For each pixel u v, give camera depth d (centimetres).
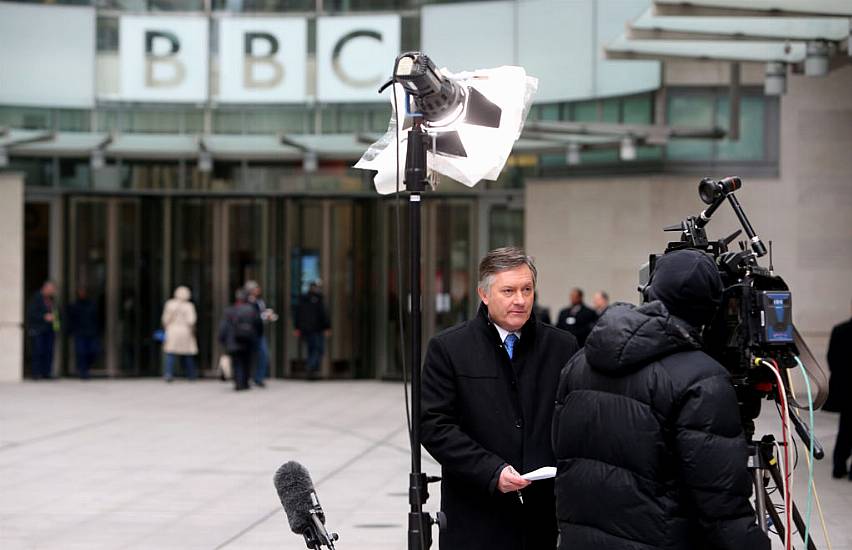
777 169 2088
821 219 2075
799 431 434
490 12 2244
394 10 2325
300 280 2475
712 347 451
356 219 2467
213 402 1995
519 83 513
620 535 405
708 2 1289
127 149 2345
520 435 521
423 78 487
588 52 2162
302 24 2330
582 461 418
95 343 2423
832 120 2075
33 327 2392
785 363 444
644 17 1386
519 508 516
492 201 2386
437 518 489
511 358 529
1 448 1422
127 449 1417
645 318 407
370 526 973
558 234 2227
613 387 412
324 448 1438
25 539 923
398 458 1357
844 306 2064
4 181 2384
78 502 1077
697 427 393
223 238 2484
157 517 1009
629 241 2155
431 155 507
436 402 524
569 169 2288
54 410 1852
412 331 486
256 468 1274
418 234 492
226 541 915
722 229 2102
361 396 2114
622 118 2169
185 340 2380
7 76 2344
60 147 2319
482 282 527
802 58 1667
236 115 2406
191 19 2334
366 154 530
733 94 1983
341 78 2312
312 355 2420
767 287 448
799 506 1033
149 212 2480
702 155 2117
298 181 2466
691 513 400
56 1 2350
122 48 2336
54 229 2461
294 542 910
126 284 2475
